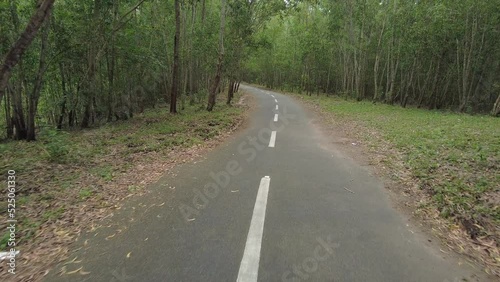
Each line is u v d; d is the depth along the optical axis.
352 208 4.34
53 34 11.22
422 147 7.62
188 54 19.02
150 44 16.89
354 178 5.67
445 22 19.33
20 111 11.23
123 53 14.37
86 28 11.77
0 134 13.92
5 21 9.91
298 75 45.12
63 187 5.16
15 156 7.70
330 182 5.42
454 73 25.06
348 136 10.08
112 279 2.80
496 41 21.55
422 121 12.96
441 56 24.09
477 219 3.94
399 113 16.94
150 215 4.10
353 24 28.16
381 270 2.96
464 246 3.42
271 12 17.11
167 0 17.11
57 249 3.29
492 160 6.14
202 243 3.39
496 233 3.63
